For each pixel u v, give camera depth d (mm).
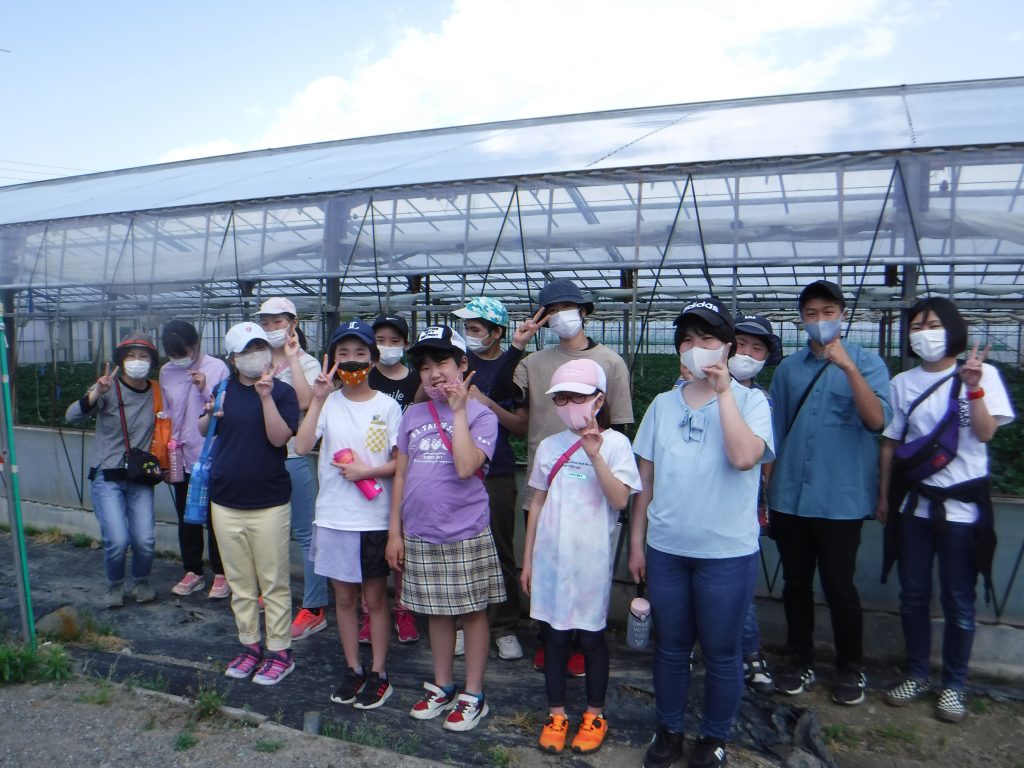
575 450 3461
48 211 7996
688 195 4922
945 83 6895
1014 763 3422
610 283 9797
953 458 3691
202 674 4219
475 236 5488
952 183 4336
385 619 3912
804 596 4082
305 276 5996
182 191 7711
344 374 3822
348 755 3229
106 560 5211
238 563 4062
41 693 3727
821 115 6211
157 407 5328
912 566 3848
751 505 3094
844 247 4586
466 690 3678
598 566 3398
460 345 3572
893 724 3723
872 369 3900
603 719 3510
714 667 3113
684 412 3219
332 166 7609
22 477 7410
